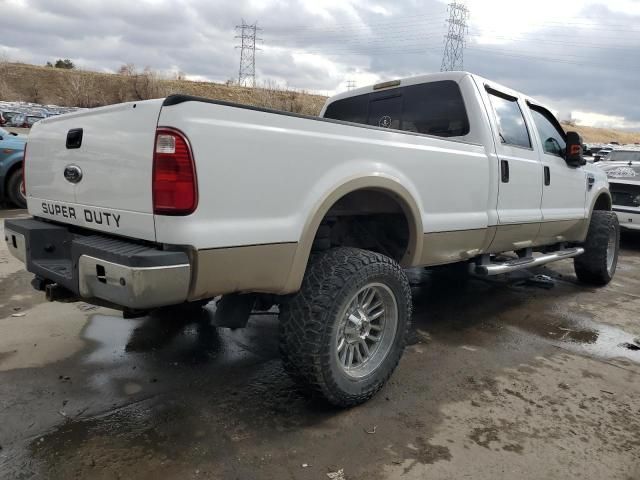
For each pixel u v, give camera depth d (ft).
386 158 9.96
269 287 8.36
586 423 9.45
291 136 8.29
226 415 9.21
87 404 9.43
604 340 13.92
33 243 9.60
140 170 7.47
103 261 7.39
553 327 14.87
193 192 7.18
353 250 9.57
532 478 7.79
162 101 7.18
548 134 16.93
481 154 12.74
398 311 10.09
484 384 10.92
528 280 19.97
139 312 8.98
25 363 11.01
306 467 7.82
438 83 13.99
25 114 78.74
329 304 8.71
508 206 13.89
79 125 8.82
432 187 11.14
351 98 16.28
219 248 7.50
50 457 7.84
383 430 8.93
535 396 10.44
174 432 8.61
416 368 11.60
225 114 7.54
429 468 7.91
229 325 9.02
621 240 32.71
